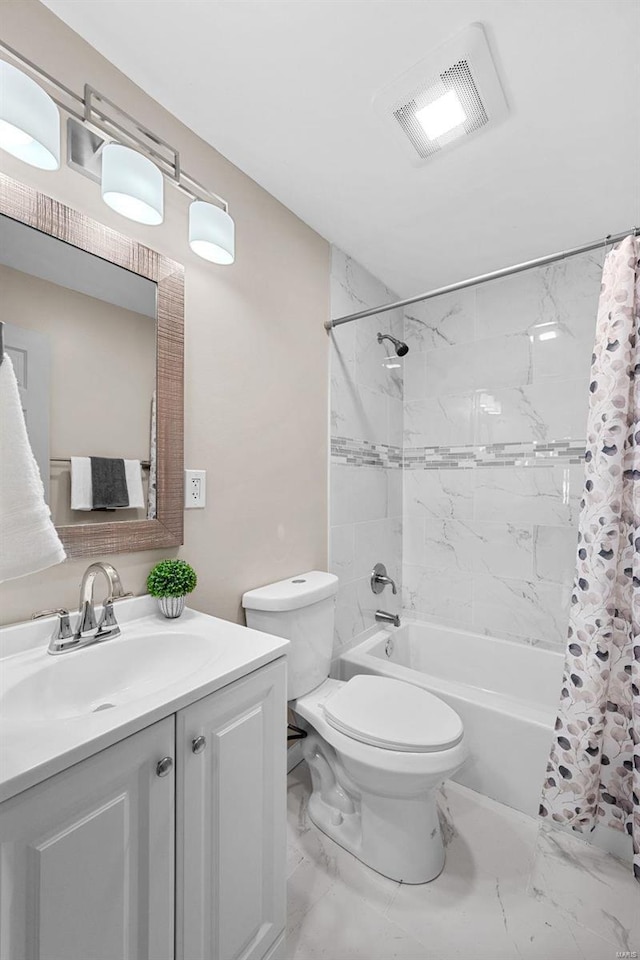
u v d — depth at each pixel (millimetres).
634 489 1266
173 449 1263
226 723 881
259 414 1612
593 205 1727
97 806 656
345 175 1561
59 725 671
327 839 1466
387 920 1175
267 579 1643
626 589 1297
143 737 716
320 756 1589
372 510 2355
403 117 1307
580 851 1399
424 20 1027
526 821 1530
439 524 2543
